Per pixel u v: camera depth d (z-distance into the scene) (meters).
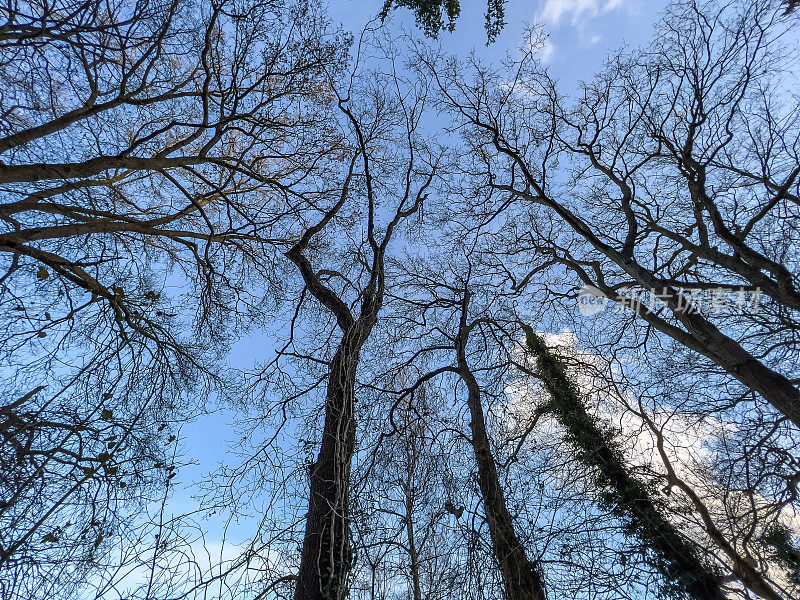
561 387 9.80
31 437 6.04
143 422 7.77
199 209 9.95
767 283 9.17
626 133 12.12
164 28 8.13
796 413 8.04
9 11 6.64
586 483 8.34
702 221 10.31
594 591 6.52
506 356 11.33
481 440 8.24
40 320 8.03
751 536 7.62
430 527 6.14
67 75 8.08
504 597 5.91
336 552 5.75
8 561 5.03
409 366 10.63
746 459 8.12
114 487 6.18
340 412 6.82
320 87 10.85
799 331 9.27
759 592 7.29
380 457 7.20
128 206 10.98
